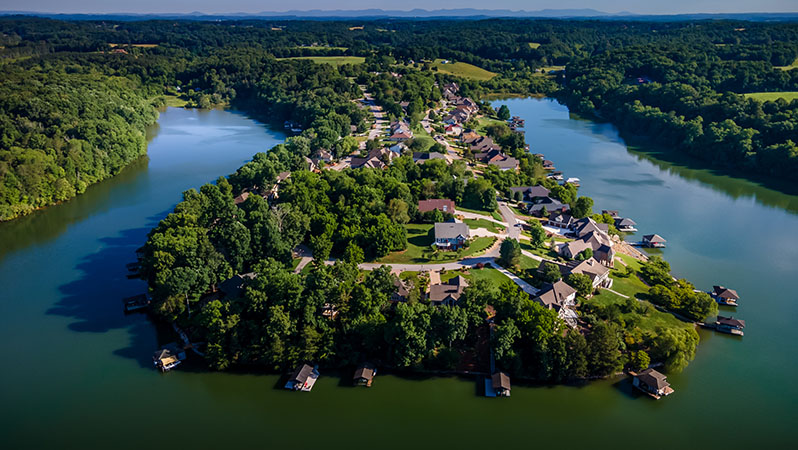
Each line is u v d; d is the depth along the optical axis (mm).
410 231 167250
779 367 110125
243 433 92625
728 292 133875
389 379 105375
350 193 181125
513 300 111062
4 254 160125
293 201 171875
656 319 121062
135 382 105000
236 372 107500
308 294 110500
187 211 160875
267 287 113625
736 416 96812
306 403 99562
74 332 121375
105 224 183250
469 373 106750
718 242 172125
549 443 90812
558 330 107188
